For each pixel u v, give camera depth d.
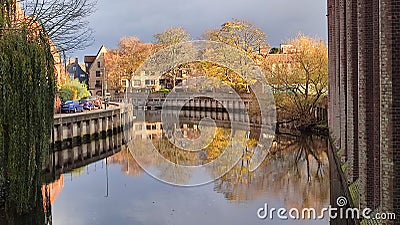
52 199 22.23
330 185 23.61
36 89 15.88
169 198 20.95
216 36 55.38
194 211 18.88
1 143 15.15
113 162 35.72
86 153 43.75
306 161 32.47
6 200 16.00
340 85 27.47
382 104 11.76
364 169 15.37
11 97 15.20
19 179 15.62
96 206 20.55
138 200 21.19
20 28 15.90
